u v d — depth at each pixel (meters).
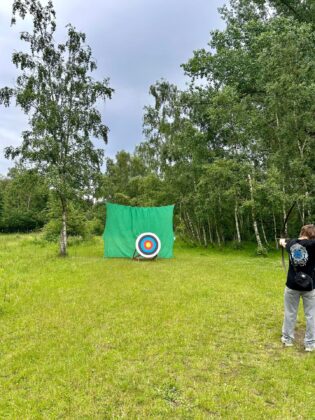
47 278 10.59
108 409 3.55
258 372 4.30
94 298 8.05
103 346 5.18
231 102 19.89
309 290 4.92
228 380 4.11
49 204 26.38
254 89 21.81
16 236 35.88
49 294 8.52
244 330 5.84
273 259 16.75
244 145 20.06
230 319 6.43
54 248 20.94
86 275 11.15
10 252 18.75
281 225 22.80
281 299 7.89
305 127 17.69
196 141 21.98
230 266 13.69
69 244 23.86
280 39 17.89
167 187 24.94
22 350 5.05
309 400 3.69
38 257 16.42
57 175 15.68
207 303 7.52
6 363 4.65
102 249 21.23
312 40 18.16
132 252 16.67
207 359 4.68
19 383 4.13
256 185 18.36
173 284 9.65
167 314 6.70
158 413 3.47
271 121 19.48
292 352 4.94
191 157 23.33
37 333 5.78
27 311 7.07
